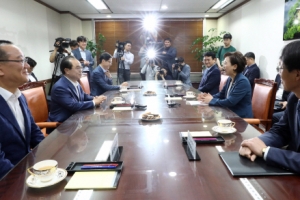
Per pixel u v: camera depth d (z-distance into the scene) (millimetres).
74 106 1980
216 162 955
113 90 3135
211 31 6895
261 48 4367
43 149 1118
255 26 4586
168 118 1638
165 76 5117
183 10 5922
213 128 1353
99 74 3215
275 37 3885
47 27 5098
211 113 1782
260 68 4422
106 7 5469
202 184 792
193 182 805
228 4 5316
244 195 728
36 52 4602
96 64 6875
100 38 6648
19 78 1322
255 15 4578
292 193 736
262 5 4289
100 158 1008
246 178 825
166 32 6859
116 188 771
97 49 6723
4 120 1244
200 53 6367
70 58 2162
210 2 5105
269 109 2193
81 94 2318
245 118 1998
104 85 3178
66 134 1332
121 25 6816
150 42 5371
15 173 893
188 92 2588
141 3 5109
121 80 5348
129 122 1553
